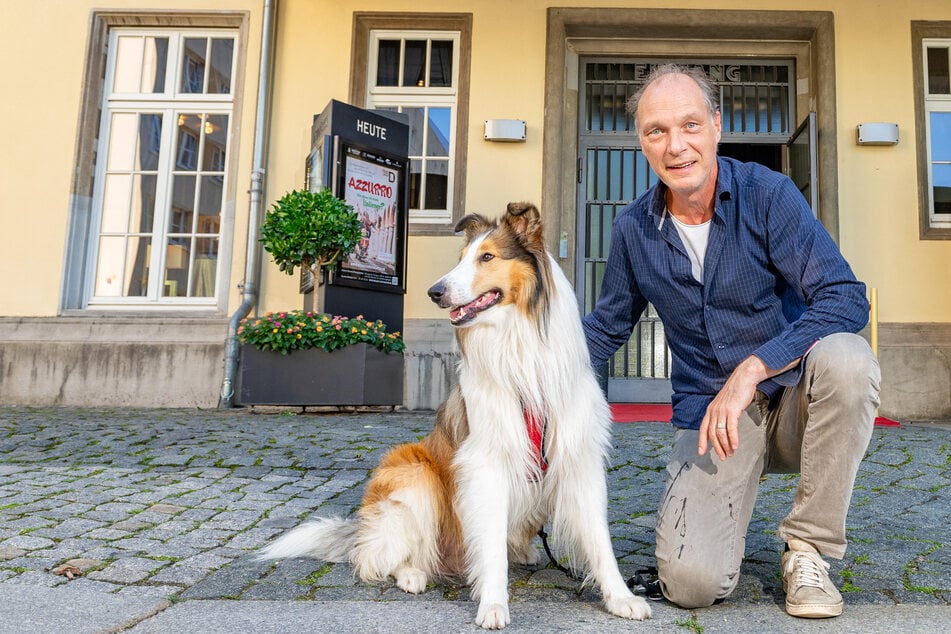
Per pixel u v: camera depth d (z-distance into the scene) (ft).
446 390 24.21
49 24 26.84
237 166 26.05
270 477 13.65
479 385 7.84
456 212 25.62
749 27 25.66
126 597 7.80
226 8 26.61
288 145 26.08
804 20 25.53
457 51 26.63
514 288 7.91
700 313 7.99
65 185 26.22
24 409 22.77
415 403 24.18
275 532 10.47
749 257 7.63
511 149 25.75
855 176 25.12
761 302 7.75
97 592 7.97
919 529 10.52
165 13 26.63
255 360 21.01
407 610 7.39
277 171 26.00
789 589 7.26
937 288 24.61
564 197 26.04
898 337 24.07
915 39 25.58
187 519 11.05
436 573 8.63
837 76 25.50
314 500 12.17
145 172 27.14
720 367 7.95
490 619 6.79
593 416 7.95
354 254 22.54
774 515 11.29
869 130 24.81
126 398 24.29
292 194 21.67
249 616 7.16
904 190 25.07
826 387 6.99
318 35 26.43
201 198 27.12
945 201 25.75
